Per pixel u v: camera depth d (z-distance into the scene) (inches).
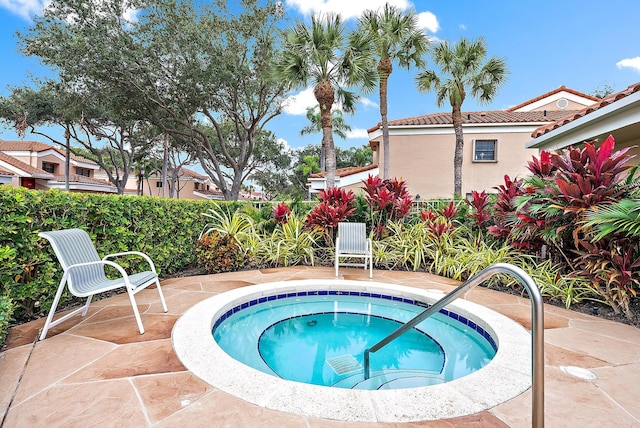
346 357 145.9
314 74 423.5
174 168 1168.8
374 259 284.7
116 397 89.2
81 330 134.5
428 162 585.0
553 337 136.8
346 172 630.5
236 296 181.8
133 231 209.3
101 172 1520.7
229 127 935.7
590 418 84.0
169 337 128.4
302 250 297.0
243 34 544.7
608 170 169.8
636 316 161.8
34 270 147.9
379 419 81.7
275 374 129.4
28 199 141.0
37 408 84.1
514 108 679.7
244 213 347.6
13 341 123.3
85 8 474.3
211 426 78.5
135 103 574.6
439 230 284.4
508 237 243.8
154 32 507.8
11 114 696.4
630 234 157.6
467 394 92.9
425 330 170.4
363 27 451.8
